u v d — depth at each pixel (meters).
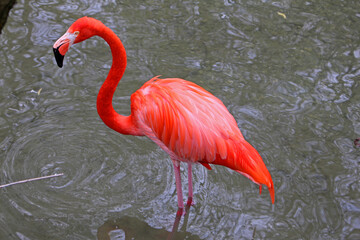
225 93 8.62
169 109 5.86
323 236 6.14
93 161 7.28
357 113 8.30
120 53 5.89
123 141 7.71
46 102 8.23
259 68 9.29
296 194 6.80
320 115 8.24
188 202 6.65
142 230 6.24
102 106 6.19
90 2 10.88
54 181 6.87
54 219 6.27
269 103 8.46
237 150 5.74
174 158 6.26
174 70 9.11
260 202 6.68
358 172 7.17
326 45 9.98
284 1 11.41
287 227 6.28
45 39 9.61
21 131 7.61
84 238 6.05
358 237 6.12
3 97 8.21
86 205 6.54
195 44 9.86
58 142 7.53
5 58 9.06
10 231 6.01
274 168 7.21
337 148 7.59
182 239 6.16
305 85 8.91
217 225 6.34
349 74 9.20
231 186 6.96
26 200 6.52
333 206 6.61
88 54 9.43
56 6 10.63
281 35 10.23
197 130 5.77
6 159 7.11
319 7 11.23
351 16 10.94
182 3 11.14
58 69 8.95
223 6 11.12
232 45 9.88
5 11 3.73
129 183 6.95
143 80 8.81
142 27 10.22
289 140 7.73
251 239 6.12
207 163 6.22
